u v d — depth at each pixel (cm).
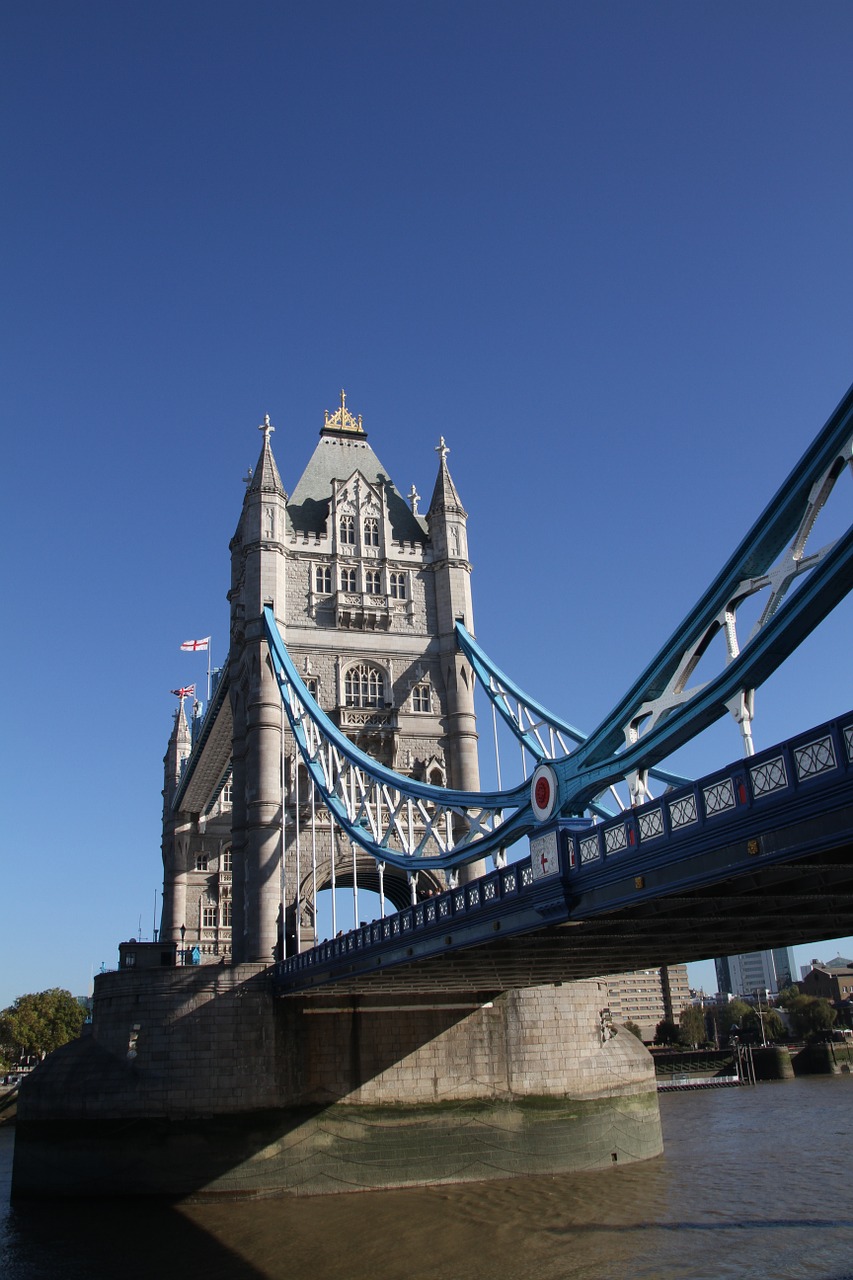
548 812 2981
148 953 5825
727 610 2417
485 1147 5281
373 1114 5188
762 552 2327
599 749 2822
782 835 1966
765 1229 3966
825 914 2720
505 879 3088
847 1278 3291
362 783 5231
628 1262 3566
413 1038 5366
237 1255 3847
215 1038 5150
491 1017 5516
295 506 7156
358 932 4219
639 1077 5850
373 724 6556
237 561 7100
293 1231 4184
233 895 6088
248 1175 4928
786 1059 13138
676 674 2558
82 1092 5109
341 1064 5241
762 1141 6562
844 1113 8156
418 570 7081
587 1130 5506
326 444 7581
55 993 12938
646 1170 5403
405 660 6831
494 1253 3747
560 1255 3688
